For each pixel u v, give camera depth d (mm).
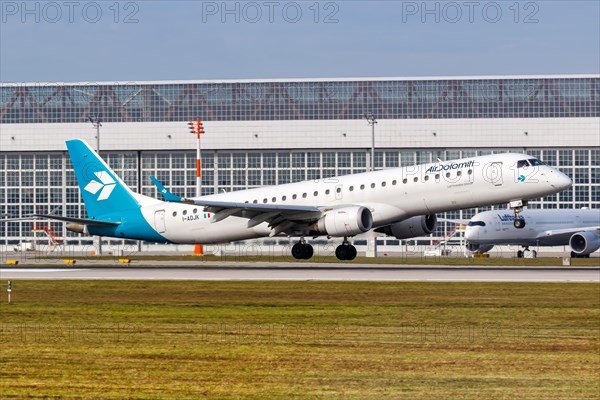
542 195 145750
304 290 117688
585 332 79500
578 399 55688
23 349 71875
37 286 128125
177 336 78062
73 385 59312
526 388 58406
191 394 56906
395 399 55875
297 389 58156
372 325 84125
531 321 86562
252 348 71938
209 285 126750
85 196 180875
